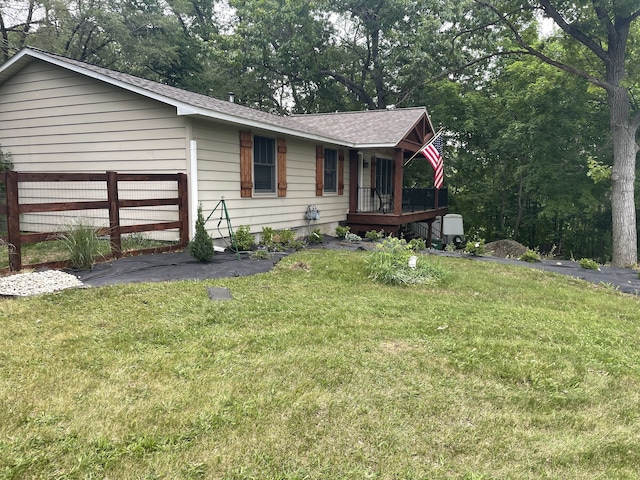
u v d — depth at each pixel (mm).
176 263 6551
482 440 2414
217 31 25906
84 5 17078
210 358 3254
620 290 6938
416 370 3234
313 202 11281
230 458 2148
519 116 16906
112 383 2814
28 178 5441
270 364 3197
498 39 19312
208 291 5059
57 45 16250
